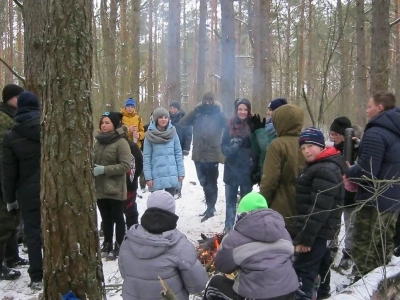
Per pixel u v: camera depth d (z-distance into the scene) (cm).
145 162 633
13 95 498
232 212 634
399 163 402
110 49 1101
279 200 436
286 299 294
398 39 2012
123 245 316
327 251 425
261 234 296
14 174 446
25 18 579
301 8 2020
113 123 542
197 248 514
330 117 1029
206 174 730
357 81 1188
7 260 515
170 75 1418
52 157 331
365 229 415
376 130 400
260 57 1473
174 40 1409
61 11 321
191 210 802
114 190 536
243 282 298
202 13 1577
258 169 610
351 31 1666
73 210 333
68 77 325
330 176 370
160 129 641
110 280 473
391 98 418
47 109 331
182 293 310
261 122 614
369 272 388
